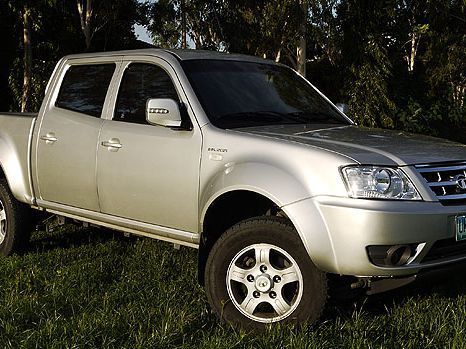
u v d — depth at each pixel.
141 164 4.46
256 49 22.56
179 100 4.43
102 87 5.06
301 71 21.08
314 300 3.57
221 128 4.15
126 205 4.62
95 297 4.28
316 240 3.48
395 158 3.61
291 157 3.68
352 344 3.36
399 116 17.09
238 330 3.72
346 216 3.42
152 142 4.42
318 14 20.98
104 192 4.78
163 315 3.94
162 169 4.33
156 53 4.76
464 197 3.68
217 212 4.11
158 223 4.44
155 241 5.97
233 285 3.83
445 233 3.54
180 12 24.48
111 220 4.79
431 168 3.67
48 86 5.53
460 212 3.60
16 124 5.66
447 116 17.14
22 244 5.68
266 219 3.73
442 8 18.25
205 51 5.02
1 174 5.88
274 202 3.63
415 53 24.78
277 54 21.80
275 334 3.50
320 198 3.51
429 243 3.50
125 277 4.81
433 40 19.20
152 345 3.43
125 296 4.35
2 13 20.83
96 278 4.76
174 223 4.32
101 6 23.67
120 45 26.25
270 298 3.71
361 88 17.70
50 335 3.58
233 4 23.08
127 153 4.57
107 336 3.57
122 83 4.90
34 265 5.13
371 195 3.45
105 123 4.84
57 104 5.38
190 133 4.23
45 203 5.38
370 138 4.05
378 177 3.48
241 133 4.01
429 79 19.08
